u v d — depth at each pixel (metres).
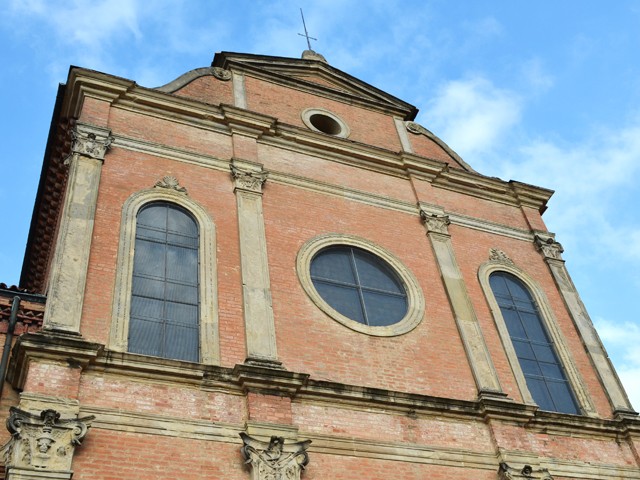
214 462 10.06
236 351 11.77
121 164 14.03
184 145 15.32
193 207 13.95
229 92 17.67
